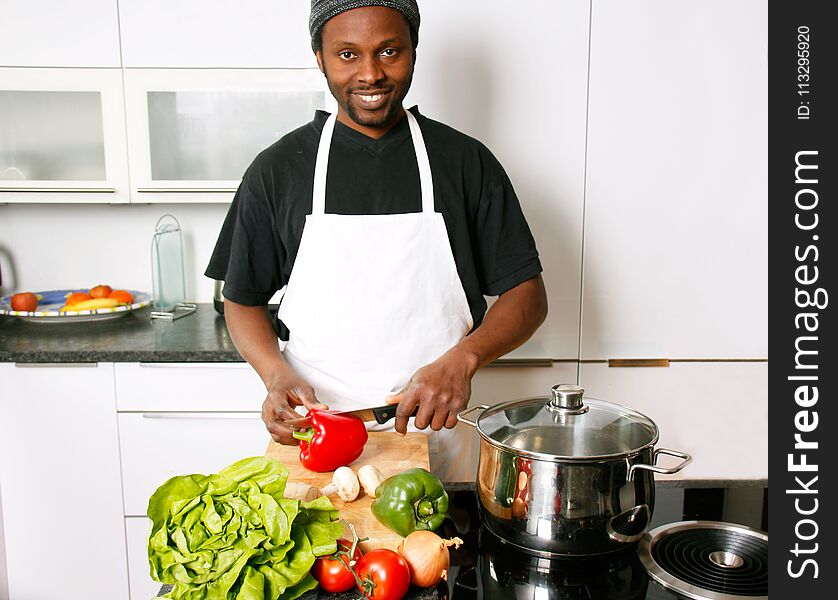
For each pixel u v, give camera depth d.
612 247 2.09
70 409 2.03
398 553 0.84
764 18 1.99
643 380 2.14
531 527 0.88
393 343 1.44
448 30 1.99
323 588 0.82
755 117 2.03
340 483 1.01
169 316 2.34
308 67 2.15
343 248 1.41
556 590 0.84
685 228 2.08
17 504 2.06
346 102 1.28
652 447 0.88
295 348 1.48
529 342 2.12
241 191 1.49
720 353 2.12
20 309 2.29
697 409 2.15
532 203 2.07
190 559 0.76
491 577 0.87
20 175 2.20
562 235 2.08
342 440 1.09
